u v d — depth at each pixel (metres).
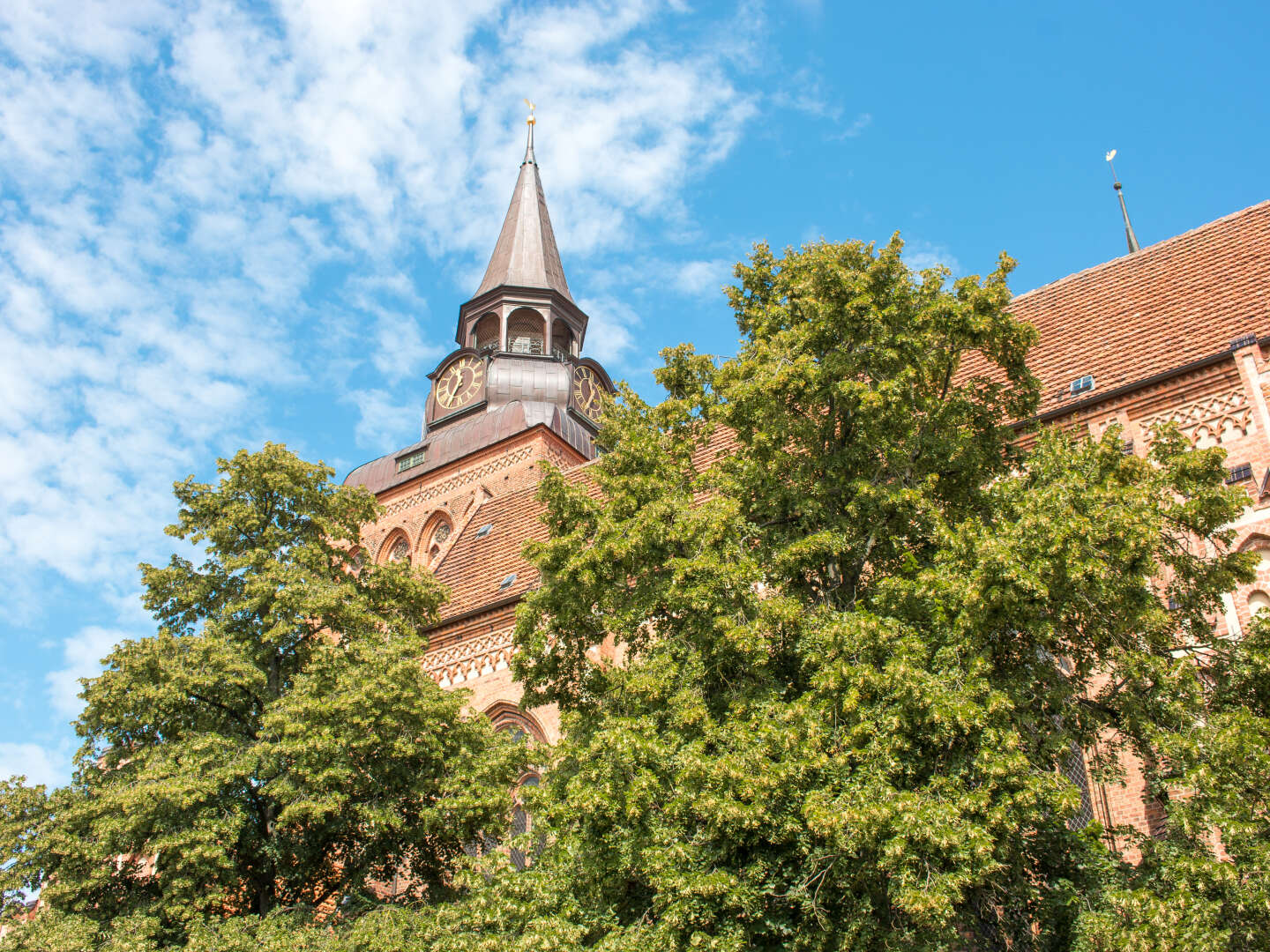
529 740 31.11
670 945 15.32
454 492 51.53
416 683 23.52
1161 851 15.13
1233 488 17.23
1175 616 17.55
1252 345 24.52
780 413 19.39
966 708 14.84
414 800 23.19
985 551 15.34
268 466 26.52
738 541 18.47
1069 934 15.30
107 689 23.34
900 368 18.91
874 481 19.20
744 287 22.75
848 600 19.03
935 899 13.76
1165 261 30.34
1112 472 17.70
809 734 15.78
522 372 54.62
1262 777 14.81
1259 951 14.11
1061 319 31.20
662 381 22.05
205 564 25.66
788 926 15.96
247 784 22.97
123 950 19.61
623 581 19.62
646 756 16.56
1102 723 17.09
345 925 21.12
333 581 26.20
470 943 17.45
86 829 22.50
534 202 62.69
